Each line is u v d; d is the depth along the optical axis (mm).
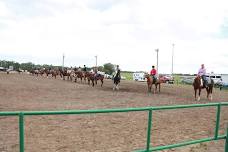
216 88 45500
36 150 7004
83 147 7402
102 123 10500
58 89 27188
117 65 29656
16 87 27953
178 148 7793
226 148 6801
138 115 12648
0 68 120562
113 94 23531
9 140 7805
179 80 69688
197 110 15570
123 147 7559
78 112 4121
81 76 43844
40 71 86625
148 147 5156
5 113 3584
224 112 15305
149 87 27562
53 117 11250
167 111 14617
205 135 9414
